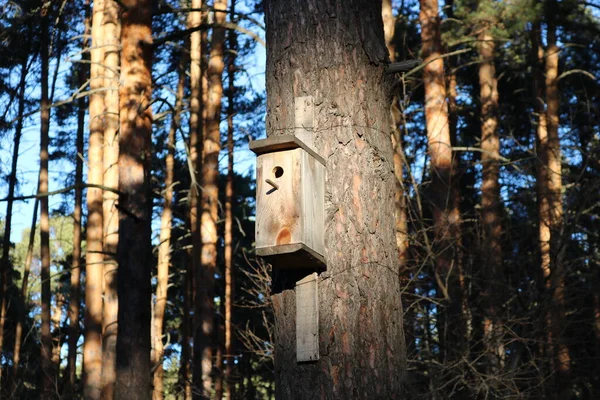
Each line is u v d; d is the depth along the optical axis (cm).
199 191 1831
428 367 995
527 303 1200
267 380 2278
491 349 1026
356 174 397
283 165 387
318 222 388
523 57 2073
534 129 2162
